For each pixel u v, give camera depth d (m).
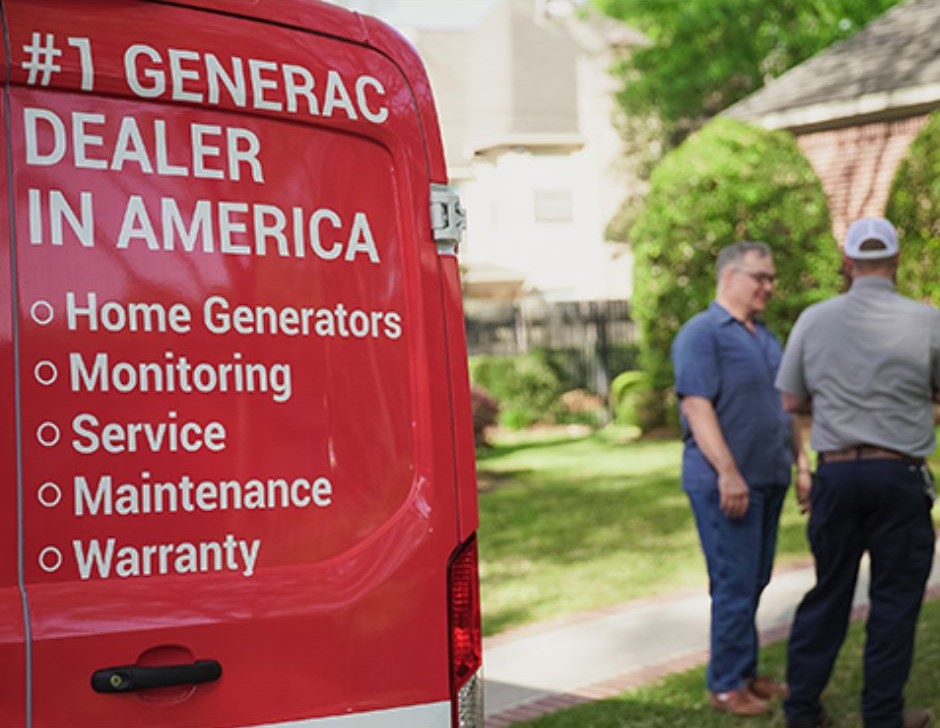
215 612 2.69
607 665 7.03
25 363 2.55
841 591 5.50
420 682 2.95
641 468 16.02
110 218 2.64
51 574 2.57
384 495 2.94
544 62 38.69
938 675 6.45
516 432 21.73
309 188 2.88
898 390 5.23
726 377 5.73
